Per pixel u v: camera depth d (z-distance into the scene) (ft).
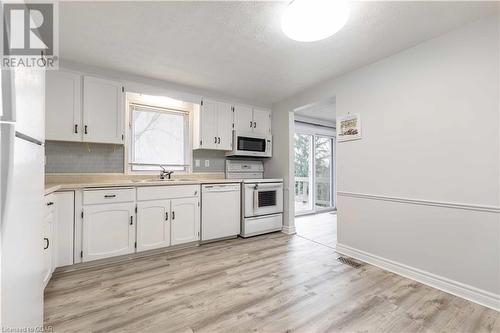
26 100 2.66
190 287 6.37
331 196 19.13
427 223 6.66
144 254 8.68
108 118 8.63
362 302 5.70
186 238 9.45
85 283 6.54
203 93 11.09
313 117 16.97
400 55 7.34
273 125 13.25
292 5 5.08
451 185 6.20
